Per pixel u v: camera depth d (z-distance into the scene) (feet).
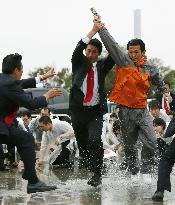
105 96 26.89
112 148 40.24
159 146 29.55
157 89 28.02
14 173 38.60
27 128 45.96
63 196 23.97
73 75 26.89
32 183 24.41
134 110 28.43
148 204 21.67
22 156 23.90
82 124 26.99
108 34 26.71
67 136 41.81
